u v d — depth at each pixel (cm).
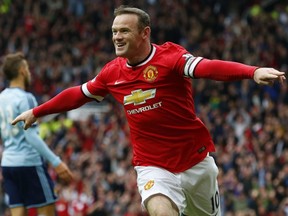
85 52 3397
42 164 1062
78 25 3600
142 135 872
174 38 3403
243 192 2144
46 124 2702
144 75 851
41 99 3105
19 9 3722
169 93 851
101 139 2670
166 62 842
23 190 1059
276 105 2688
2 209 2125
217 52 3244
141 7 3616
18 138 1052
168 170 873
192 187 886
